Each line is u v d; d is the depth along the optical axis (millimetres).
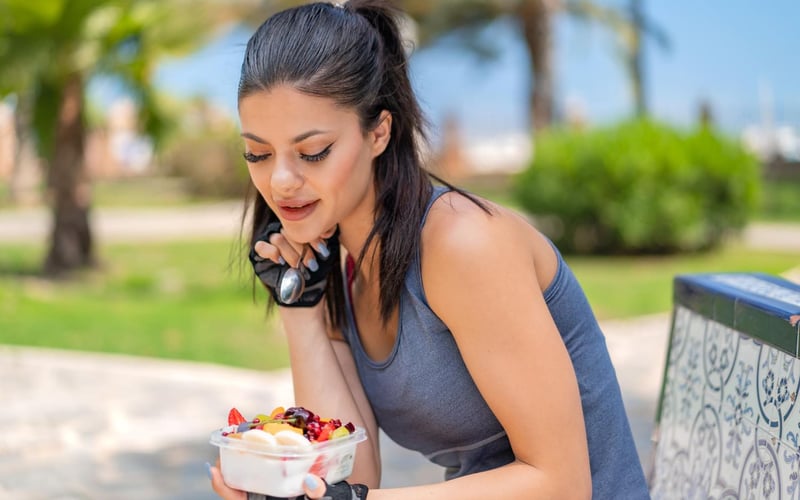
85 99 11523
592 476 1819
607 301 9234
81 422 4926
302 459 1434
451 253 1630
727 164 12836
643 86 20516
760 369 1754
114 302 9773
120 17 10555
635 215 12656
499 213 1691
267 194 1655
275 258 1897
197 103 12516
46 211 22406
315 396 1915
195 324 8344
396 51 1769
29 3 9945
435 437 1866
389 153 1742
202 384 5926
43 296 9914
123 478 4012
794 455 1594
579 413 1630
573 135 13391
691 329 2127
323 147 1598
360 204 1778
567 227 13141
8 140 28875
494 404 1635
